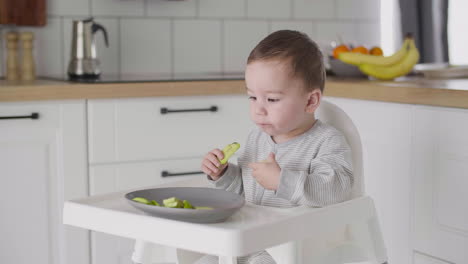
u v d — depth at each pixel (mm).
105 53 2553
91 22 2283
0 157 1887
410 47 2148
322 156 1259
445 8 2863
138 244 1241
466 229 1599
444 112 1631
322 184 1169
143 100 2053
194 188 1158
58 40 2480
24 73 2334
